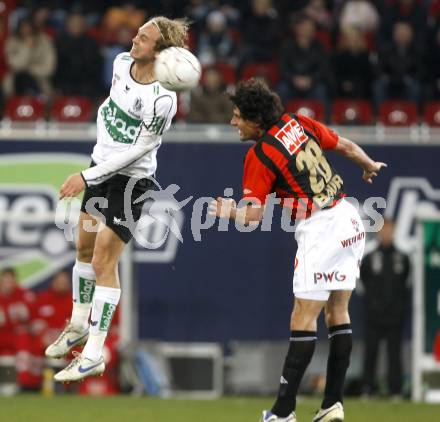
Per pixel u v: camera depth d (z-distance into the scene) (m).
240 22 64.50
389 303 49.62
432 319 48.94
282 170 28.69
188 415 40.94
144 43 27.44
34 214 51.28
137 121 27.81
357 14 64.00
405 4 64.69
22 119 56.78
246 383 51.41
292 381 29.09
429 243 49.09
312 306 29.09
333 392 29.80
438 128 53.81
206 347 51.47
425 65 61.72
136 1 65.00
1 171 51.47
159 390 50.47
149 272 51.31
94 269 28.59
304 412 41.94
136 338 51.41
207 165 51.22
